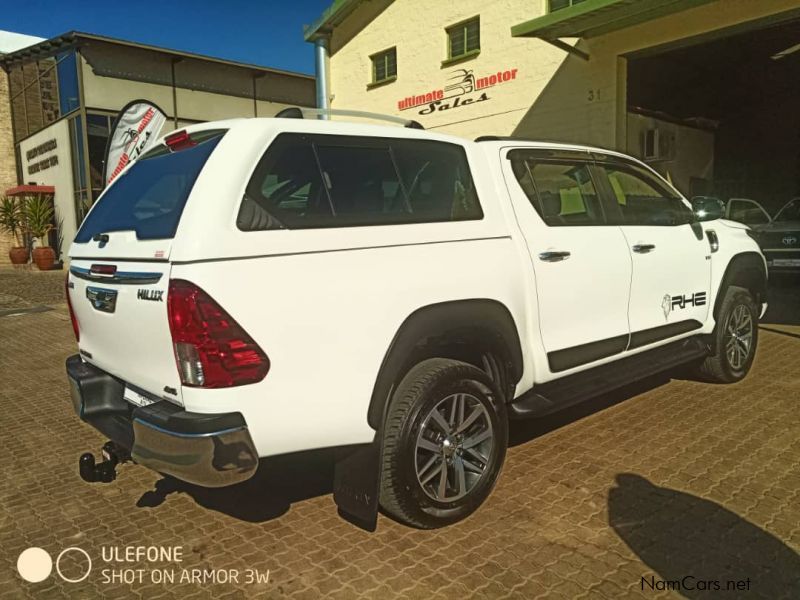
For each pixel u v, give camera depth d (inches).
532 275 140.9
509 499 137.6
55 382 254.5
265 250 103.0
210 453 97.9
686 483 142.2
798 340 283.9
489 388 129.6
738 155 692.7
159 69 840.3
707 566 111.0
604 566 111.8
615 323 163.5
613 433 174.4
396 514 121.0
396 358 115.2
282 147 112.3
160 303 100.7
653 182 188.1
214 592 108.3
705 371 211.6
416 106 573.3
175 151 129.3
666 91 545.3
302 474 155.2
